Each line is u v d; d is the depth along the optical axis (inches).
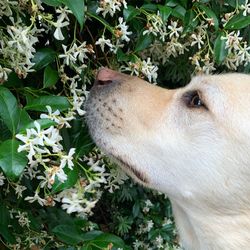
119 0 15.8
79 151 16.2
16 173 12.4
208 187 16.1
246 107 15.6
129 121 16.8
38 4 14.4
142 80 17.7
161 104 16.9
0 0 14.2
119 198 25.4
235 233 16.2
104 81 17.1
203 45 19.7
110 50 17.8
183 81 23.0
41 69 16.4
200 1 18.2
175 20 18.9
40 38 16.7
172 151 16.4
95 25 17.8
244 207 16.0
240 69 22.1
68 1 13.5
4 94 13.2
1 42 14.6
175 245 27.0
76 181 14.4
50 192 14.5
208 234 16.7
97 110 16.8
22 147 12.6
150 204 26.0
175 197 17.0
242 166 15.6
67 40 16.9
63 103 14.4
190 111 16.4
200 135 16.1
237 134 15.6
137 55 18.8
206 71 19.0
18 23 14.5
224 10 19.8
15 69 14.8
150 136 16.6
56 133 13.5
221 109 15.8
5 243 18.1
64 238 16.5
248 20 18.0
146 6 17.2
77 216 19.2
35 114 16.6
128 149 16.8
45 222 18.6
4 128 14.4
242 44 19.5
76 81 17.1
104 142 16.9
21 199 17.9
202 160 16.1
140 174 16.9
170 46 18.6
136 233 26.8
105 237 16.4
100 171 15.4
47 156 14.8
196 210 16.7
